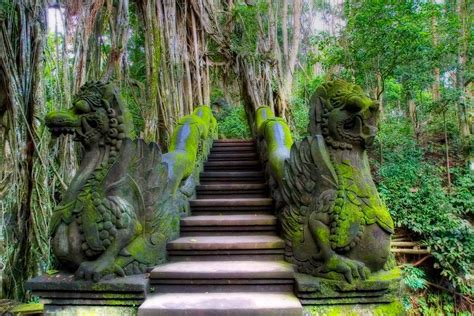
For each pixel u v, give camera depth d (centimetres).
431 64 916
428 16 871
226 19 944
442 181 965
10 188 520
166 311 268
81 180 307
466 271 739
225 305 275
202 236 396
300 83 1491
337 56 949
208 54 900
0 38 493
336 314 280
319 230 294
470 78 1092
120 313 283
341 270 281
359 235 288
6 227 522
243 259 352
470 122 1151
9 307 470
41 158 502
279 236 385
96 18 625
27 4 507
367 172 312
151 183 334
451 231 766
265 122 557
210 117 745
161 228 342
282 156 407
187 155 431
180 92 772
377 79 959
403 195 847
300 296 283
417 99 1217
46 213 507
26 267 514
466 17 1071
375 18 848
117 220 296
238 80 971
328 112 316
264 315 269
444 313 754
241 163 616
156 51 710
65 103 523
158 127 732
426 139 1177
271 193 475
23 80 505
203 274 307
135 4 782
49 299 287
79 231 294
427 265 793
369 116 304
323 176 306
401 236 823
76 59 548
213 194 515
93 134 313
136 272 310
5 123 532
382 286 277
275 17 1092
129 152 316
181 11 826
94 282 282
